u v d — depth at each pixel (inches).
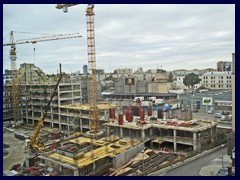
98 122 3572.8
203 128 2748.5
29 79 5428.2
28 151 2957.7
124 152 2365.9
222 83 6250.0
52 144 2977.4
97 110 3641.7
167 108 4621.1
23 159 2714.1
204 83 6491.1
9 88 4820.4
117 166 2265.0
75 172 2026.3
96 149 2433.6
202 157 2501.2
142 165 2297.0
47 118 4394.7
